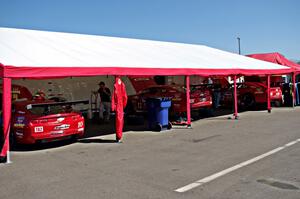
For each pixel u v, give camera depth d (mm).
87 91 17875
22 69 7633
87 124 14562
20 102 9992
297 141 9195
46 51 9906
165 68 10945
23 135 8938
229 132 11203
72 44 12102
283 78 24969
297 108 18984
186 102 13578
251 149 8367
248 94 18922
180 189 5484
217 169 6613
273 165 6766
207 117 15859
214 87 20000
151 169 6785
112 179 6164
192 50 18094
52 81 16547
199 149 8617
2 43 9906
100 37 15609
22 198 5309
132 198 5137
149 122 12289
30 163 7609
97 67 9039
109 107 14961
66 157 8156
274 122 13305
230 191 5297
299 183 5602
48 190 5652
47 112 9281
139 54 12828
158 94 15195
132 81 20094
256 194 5125
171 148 8867
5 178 6438
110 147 9289
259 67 16594
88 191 5531
